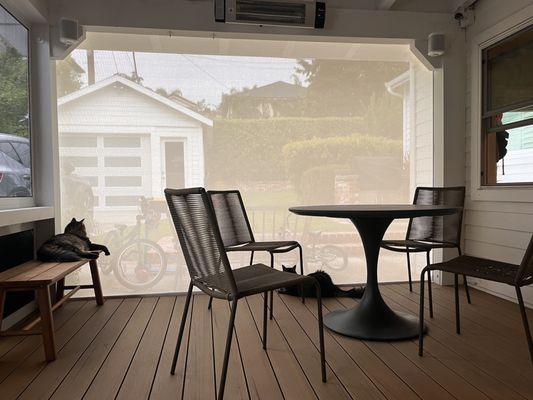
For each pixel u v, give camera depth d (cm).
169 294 325
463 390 167
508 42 302
